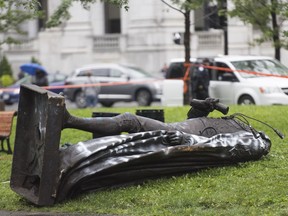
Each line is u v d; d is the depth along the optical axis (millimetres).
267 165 12984
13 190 12133
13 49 61500
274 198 10836
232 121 13578
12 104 45312
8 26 29344
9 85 51281
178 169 12391
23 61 61312
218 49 55625
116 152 11789
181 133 12406
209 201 11008
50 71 60500
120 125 12273
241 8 27641
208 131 13172
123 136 11969
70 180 11547
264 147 13359
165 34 57438
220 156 12680
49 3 54938
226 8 29359
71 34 60312
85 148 11664
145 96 40031
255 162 13172
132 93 40125
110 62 58969
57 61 60594
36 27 62500
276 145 15617
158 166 12180
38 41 61156
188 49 28016
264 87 28281
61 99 11453
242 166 12953
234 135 13039
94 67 40906
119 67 40906
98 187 11930
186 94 29359
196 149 12305
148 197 11469
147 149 12023
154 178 12312
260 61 29766
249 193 11219
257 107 23906
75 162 11508
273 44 28531
